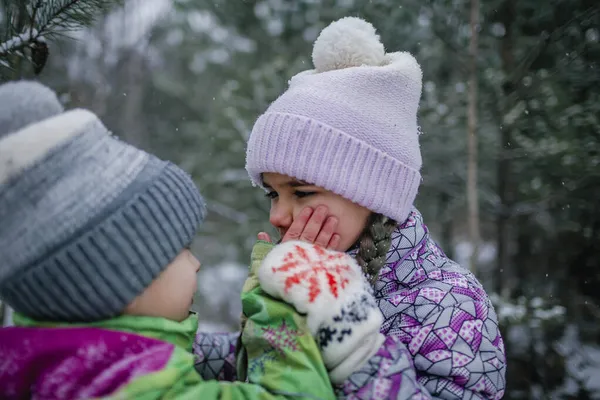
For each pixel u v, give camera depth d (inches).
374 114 46.1
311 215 45.1
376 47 49.3
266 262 37.2
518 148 128.9
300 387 32.8
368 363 34.7
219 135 161.6
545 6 117.9
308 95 46.4
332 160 44.7
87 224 30.1
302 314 35.2
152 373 30.2
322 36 50.4
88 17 50.8
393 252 47.7
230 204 179.0
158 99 296.0
